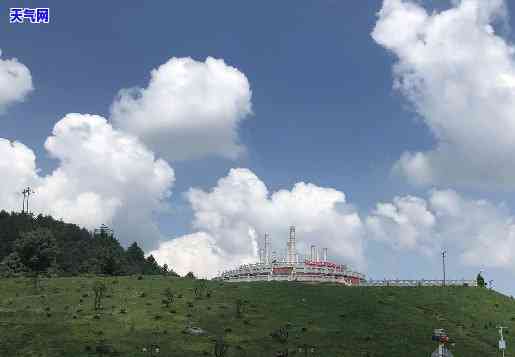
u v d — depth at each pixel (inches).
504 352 4097.0
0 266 6855.3
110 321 4210.1
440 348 2022.6
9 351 3447.3
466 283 5880.9
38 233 7209.6
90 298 4940.9
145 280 5954.7
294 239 7721.5
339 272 6865.2
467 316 4899.1
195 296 5172.2
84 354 3444.9
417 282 5900.6
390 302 5167.3
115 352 3489.2
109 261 7583.7
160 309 4623.5
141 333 3956.7
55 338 3705.7
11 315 4274.1
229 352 3666.3
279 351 3757.4
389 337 4183.1
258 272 7027.6
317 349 3855.8
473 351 4010.8
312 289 5615.2
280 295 5329.7
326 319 4598.9
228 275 7406.5
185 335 3973.9
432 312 4943.4
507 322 4840.1
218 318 4475.9
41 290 5280.5
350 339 4111.7
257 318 4554.6
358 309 4886.8
